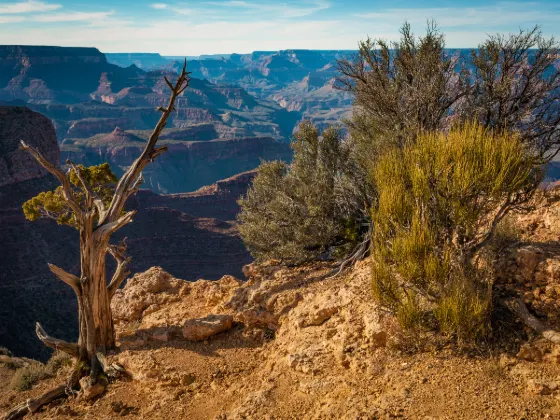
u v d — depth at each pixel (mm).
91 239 11898
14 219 84188
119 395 10375
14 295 71438
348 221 13445
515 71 11734
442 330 7555
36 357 57531
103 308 12164
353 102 14422
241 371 10109
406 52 12953
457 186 7805
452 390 6723
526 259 8156
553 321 7258
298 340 9719
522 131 12070
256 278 13633
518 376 6703
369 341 8352
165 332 12133
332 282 11617
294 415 7559
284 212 13773
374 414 6609
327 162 13719
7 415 10805
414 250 7578
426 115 12062
